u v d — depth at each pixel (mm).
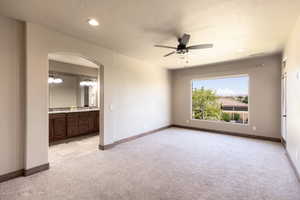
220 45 3510
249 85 4789
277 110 4371
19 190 2037
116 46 3562
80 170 2619
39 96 2539
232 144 4102
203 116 5902
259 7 2049
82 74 5500
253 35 2959
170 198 1908
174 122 6430
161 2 1947
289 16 2273
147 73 5164
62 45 2852
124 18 2344
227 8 2078
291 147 2859
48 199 1863
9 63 2311
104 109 3678
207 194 1986
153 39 3160
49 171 2570
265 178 2375
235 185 2189
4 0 1877
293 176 2436
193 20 2404
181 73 6242
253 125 4754
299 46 2318
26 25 2404
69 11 2146
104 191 2037
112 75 3879
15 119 2363
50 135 4039
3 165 2254
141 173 2535
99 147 3715
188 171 2609
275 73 4383
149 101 5270
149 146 3930
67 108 5090
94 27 2643
